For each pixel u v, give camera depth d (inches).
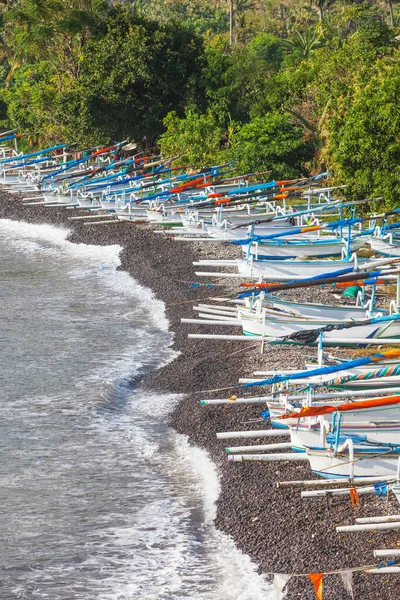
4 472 1724.9
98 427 1934.1
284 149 3875.5
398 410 1621.6
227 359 2236.7
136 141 5118.1
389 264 2404.0
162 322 2696.9
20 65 6771.7
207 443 1809.8
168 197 3759.8
